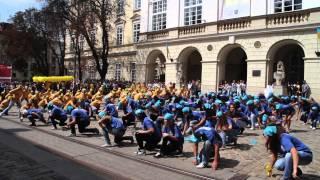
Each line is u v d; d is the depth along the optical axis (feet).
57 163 32.50
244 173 29.37
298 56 87.20
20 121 60.34
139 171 30.32
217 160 30.76
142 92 77.25
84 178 28.02
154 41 112.78
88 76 159.33
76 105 57.57
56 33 169.68
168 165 31.91
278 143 27.04
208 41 96.27
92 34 134.62
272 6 83.35
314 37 75.41
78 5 128.47
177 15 106.22
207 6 97.04
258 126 51.55
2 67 109.60
